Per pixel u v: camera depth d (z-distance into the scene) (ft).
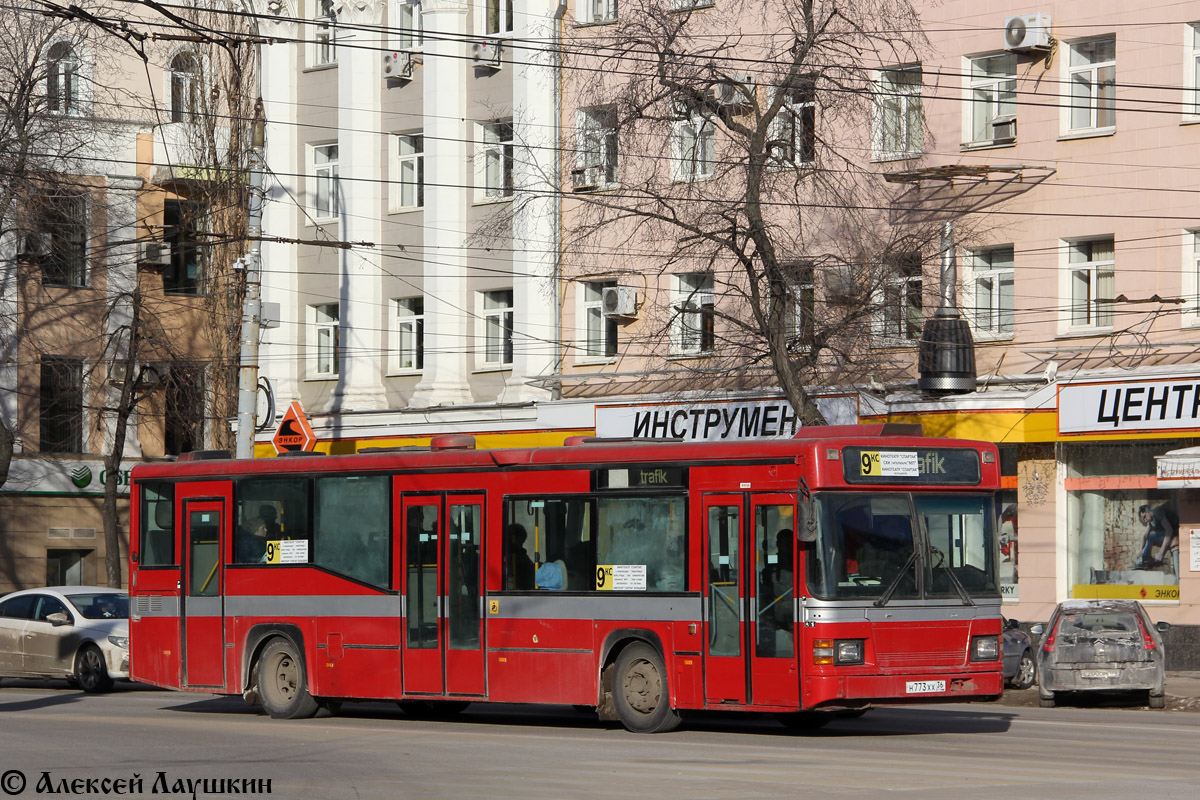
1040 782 58.54
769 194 124.36
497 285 168.14
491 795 55.47
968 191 138.92
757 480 76.07
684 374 151.33
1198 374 125.39
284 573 91.56
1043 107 135.74
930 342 130.11
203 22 186.70
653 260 154.61
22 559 183.11
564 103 160.66
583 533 81.35
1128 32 131.64
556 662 81.46
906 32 136.87
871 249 126.00
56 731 80.48
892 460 75.97
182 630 95.91
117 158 190.90
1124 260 131.64
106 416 189.57
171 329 196.13
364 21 177.27
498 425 165.68
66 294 188.03
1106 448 133.69
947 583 76.18
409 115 174.81
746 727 84.02
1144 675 105.09
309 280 182.91
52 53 182.29
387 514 87.81
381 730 82.12
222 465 95.20
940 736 78.07
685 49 135.54
